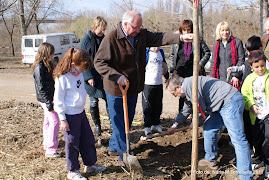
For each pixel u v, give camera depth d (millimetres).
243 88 3557
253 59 3316
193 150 2979
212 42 16062
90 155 3467
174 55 4805
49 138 3961
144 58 3598
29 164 3771
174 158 4102
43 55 3729
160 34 3551
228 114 3240
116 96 3584
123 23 3316
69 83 3186
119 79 3256
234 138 3232
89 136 3467
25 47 15039
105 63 3402
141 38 3492
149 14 16422
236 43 4438
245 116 3701
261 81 3391
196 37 2709
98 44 4469
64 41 15547
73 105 3234
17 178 3414
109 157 4031
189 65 4758
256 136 3553
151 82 4652
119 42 3412
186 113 3721
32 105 6824
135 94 3703
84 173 3541
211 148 3691
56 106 3158
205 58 4582
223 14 14984
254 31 14125
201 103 3322
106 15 14242
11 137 4625
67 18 21859
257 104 3469
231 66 4465
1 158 3947
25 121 5520
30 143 4488
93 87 4562
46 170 3600
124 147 3666
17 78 11758
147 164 3895
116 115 3645
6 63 18156
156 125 4949
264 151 3422
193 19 2697
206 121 3670
